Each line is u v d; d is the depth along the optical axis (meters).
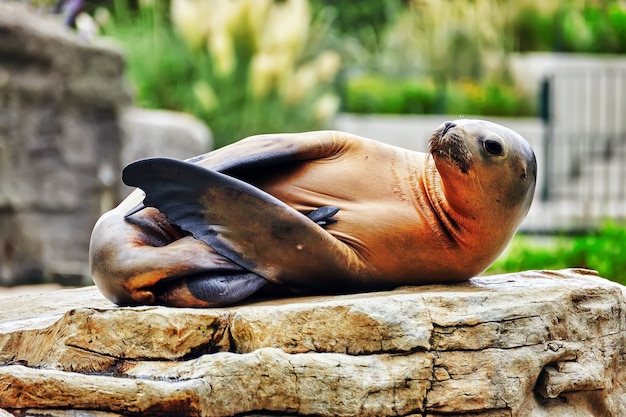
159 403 21.81
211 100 80.75
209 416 22.02
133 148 64.38
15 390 21.95
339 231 24.66
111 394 21.81
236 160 24.28
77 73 62.50
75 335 23.58
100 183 62.88
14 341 24.70
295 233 23.73
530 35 93.56
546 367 24.58
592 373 24.78
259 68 81.25
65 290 30.88
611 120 80.25
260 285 24.36
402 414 23.16
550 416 24.56
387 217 24.77
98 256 24.39
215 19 84.25
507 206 24.52
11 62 60.47
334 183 25.09
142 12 89.62
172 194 23.64
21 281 59.94
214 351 23.73
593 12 92.44
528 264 46.84
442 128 24.38
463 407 23.39
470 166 23.98
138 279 23.95
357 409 22.75
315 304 23.61
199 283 24.06
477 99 85.12
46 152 61.53
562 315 24.73
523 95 85.69
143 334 23.55
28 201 60.25
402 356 23.33
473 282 26.25
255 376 22.52
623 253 46.09
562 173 77.44
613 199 74.56
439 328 23.55
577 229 63.16
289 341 23.34
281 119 82.00
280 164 25.30
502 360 23.72
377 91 87.75
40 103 61.41
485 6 94.25
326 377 22.72
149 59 83.62
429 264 25.14
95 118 63.62
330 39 95.88
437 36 93.88
